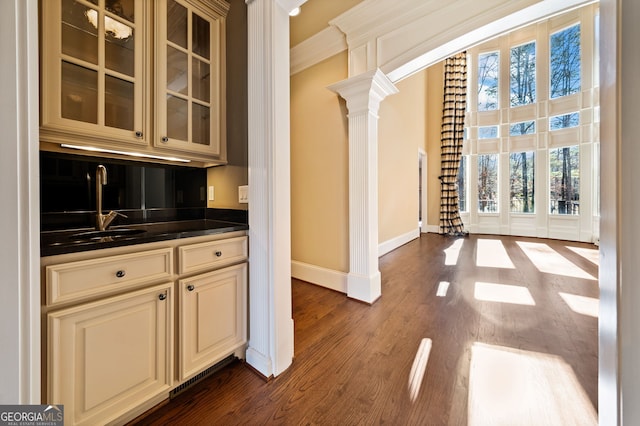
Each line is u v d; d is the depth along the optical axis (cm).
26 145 72
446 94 637
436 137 671
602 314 54
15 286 71
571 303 230
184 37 145
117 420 102
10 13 69
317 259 292
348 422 112
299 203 309
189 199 181
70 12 109
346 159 265
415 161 591
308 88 293
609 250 49
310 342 174
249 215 149
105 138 117
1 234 68
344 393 128
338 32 258
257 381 136
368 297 239
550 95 559
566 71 537
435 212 675
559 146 548
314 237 294
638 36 42
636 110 42
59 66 104
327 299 249
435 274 322
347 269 266
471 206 654
